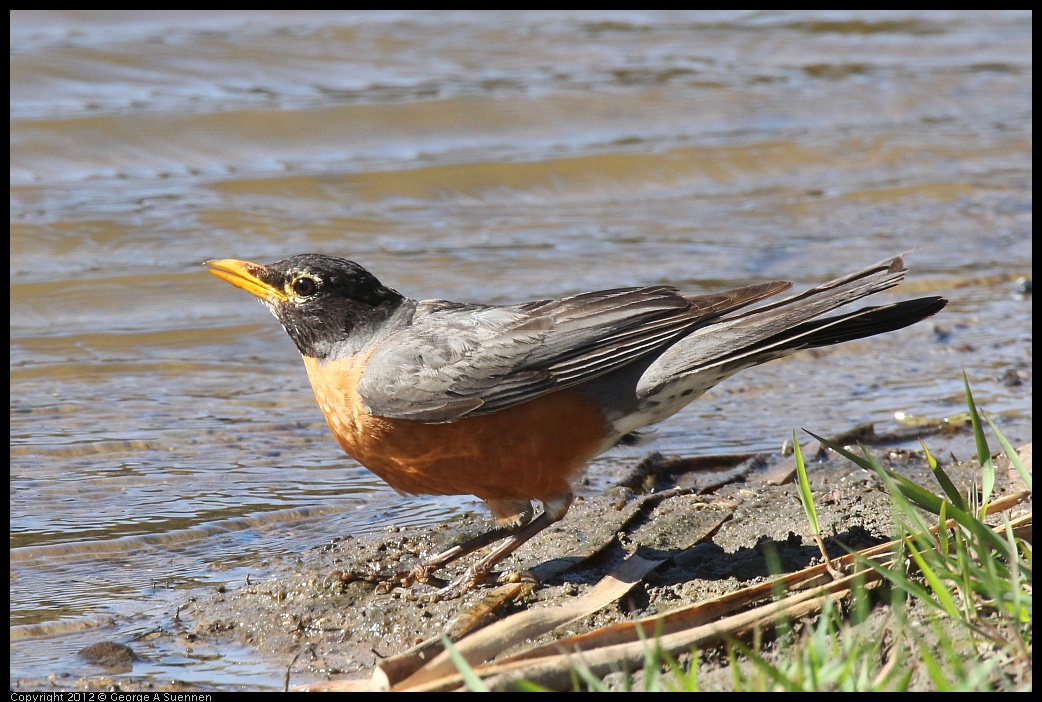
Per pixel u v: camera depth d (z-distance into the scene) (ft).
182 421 39.78
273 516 32.58
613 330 27.73
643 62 89.71
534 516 31.73
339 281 29.37
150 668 24.31
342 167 66.59
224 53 81.15
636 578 26.71
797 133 78.43
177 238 58.18
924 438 37.27
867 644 20.53
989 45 102.68
